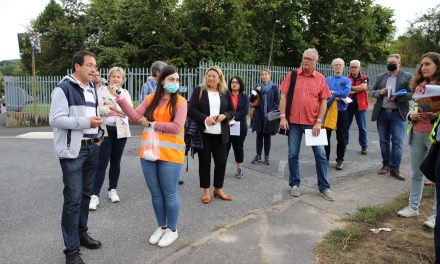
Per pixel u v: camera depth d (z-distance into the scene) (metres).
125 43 18.83
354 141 9.69
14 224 4.37
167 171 3.74
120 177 6.27
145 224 4.37
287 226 4.22
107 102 4.61
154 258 3.57
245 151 8.40
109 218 4.53
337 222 4.36
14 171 6.67
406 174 6.45
